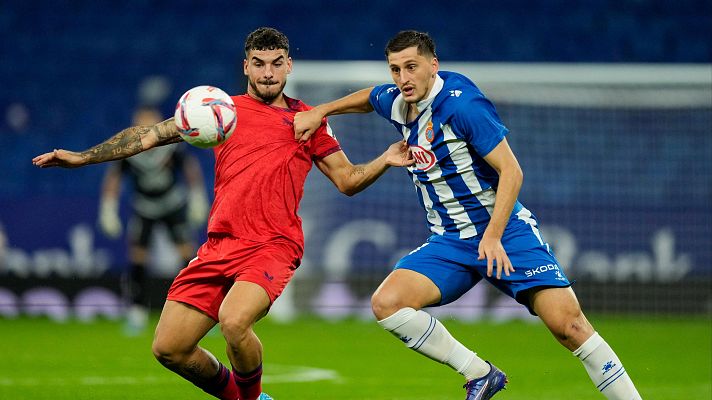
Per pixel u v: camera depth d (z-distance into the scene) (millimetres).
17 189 69938
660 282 60125
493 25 77875
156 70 76188
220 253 21125
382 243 61125
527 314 57000
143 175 47031
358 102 22766
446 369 35250
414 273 21703
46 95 74688
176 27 78125
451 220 22078
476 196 21641
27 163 71000
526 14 78375
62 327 51500
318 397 28375
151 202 47281
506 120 63469
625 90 60094
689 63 76000
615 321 55219
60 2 78750
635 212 62750
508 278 21328
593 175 63156
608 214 62781
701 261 61656
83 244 59375
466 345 43438
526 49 76625
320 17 78562
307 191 60406
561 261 61719
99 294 58312
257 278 20422
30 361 37000
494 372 22188
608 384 21031
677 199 62594
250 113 21656
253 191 21125
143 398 28031
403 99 21891
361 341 45219
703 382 31984
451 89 21109
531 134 63406
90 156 21500
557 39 77062
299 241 21656
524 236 21469
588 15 78062
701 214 62375
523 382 31953
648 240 62250
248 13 78875
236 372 20891
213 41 77562
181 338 20984
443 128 21172
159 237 57000
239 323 19781
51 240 59219
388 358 38625
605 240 62375
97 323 53969
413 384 31188
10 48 76812
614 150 63250
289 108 22219
